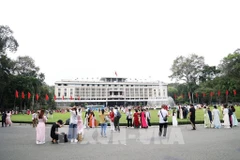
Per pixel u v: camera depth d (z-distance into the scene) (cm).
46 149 964
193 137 1227
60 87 10806
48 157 805
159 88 12081
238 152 827
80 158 777
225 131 1478
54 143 1131
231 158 737
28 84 5647
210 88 7019
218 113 1730
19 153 882
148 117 1978
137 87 11756
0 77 4619
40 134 1130
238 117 2484
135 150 902
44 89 7175
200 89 7144
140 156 790
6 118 2234
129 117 1962
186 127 1802
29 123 2522
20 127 2117
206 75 7744
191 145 988
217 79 6794
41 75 7094
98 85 11406
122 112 5184
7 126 2231
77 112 1214
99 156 802
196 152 838
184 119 2594
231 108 1877
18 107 6531
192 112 1628
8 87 5344
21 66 6612
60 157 801
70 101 10375
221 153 812
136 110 1912
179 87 9675
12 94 5500
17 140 1252
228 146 943
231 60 5962
